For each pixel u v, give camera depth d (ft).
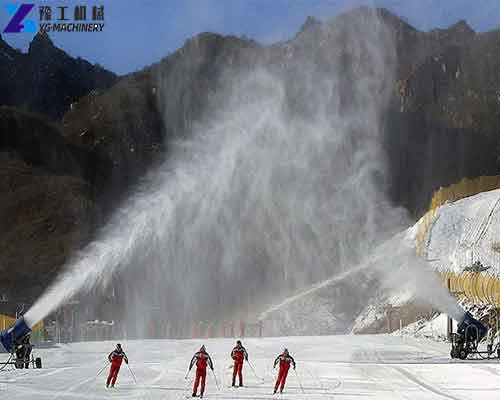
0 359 132.87
